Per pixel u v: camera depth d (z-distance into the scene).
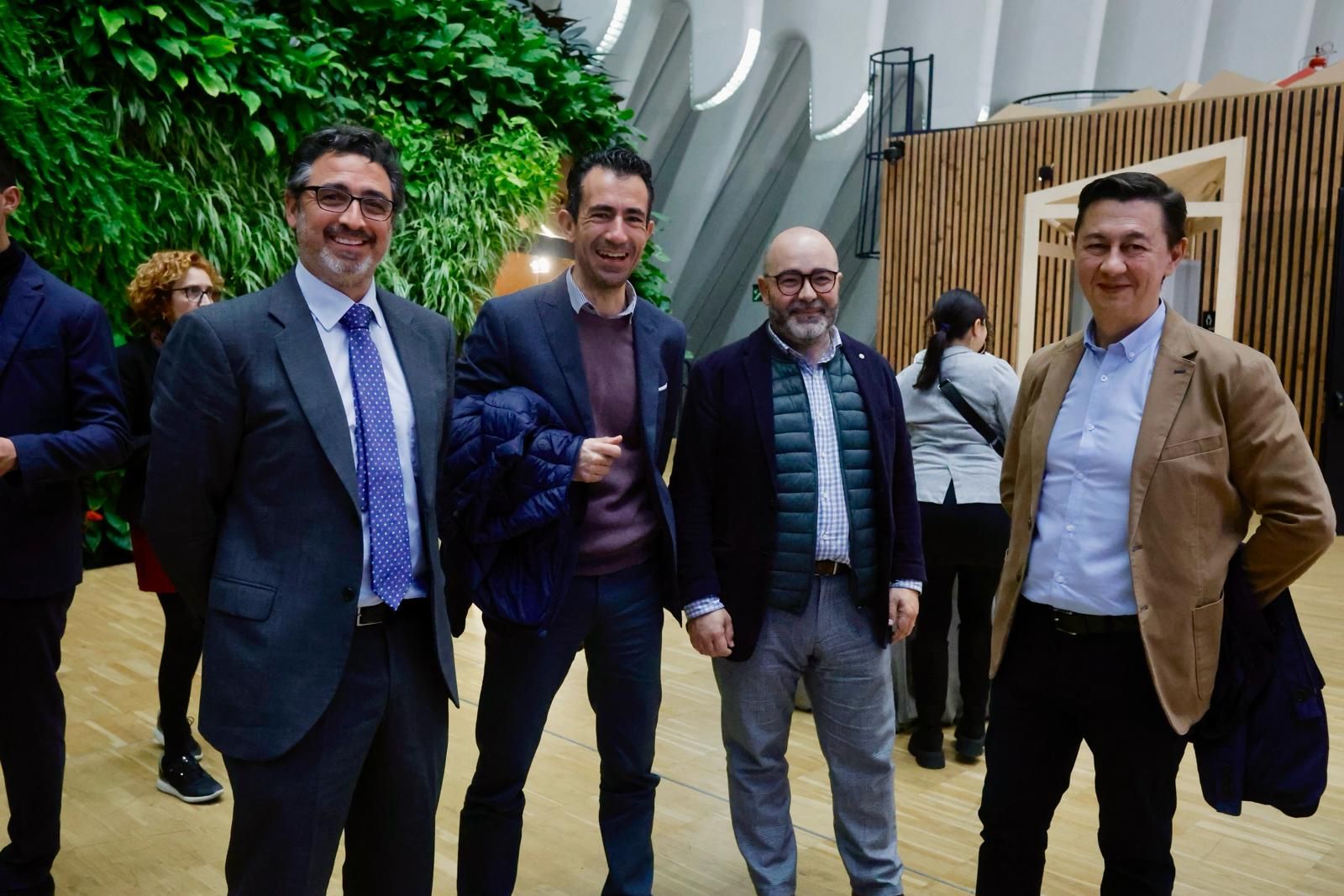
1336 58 14.05
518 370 2.10
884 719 2.27
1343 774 3.22
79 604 4.80
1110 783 1.76
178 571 1.60
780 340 2.24
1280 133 7.84
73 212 4.72
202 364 1.50
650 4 12.09
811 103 12.29
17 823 2.15
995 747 1.90
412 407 1.67
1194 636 1.66
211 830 2.70
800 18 11.99
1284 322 7.89
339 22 6.06
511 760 2.09
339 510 1.56
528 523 1.93
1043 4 12.65
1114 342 1.80
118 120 4.91
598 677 2.18
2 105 4.35
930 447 3.22
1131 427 1.74
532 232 6.55
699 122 13.09
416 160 5.94
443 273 5.88
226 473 1.55
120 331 5.04
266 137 5.34
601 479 2.08
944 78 12.22
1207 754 1.72
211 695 1.54
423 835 1.71
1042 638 1.82
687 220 13.50
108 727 3.41
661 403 2.18
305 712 1.51
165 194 5.11
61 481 2.11
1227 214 5.68
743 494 2.21
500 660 2.08
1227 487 1.67
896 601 2.26
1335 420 7.66
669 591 2.20
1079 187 5.96
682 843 2.73
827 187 13.21
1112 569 1.72
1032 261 6.19
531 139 6.38
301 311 1.58
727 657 2.22
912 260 9.65
